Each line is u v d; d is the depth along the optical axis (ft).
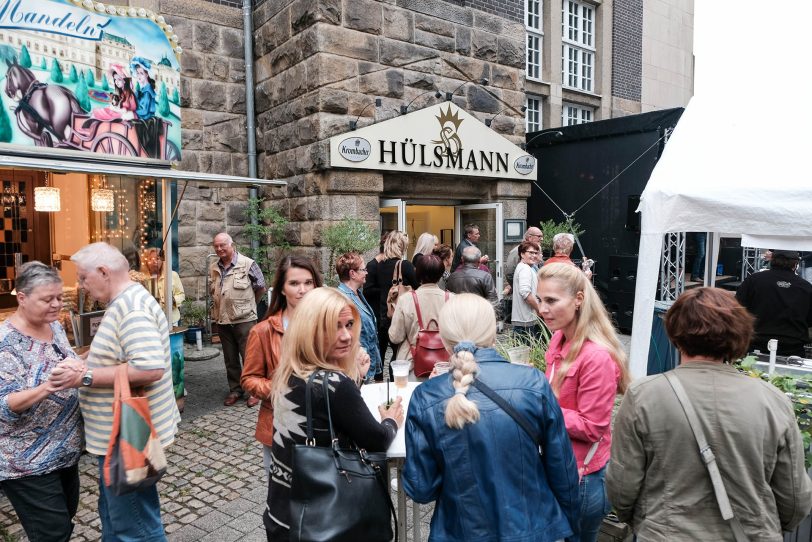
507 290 27.66
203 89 29.27
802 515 5.70
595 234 35.22
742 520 5.49
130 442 8.10
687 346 6.03
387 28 27.86
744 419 5.55
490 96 32.78
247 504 12.72
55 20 15.88
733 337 5.79
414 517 9.12
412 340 13.84
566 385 7.57
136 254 19.81
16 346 8.55
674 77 54.39
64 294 18.61
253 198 28.86
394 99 28.37
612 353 7.63
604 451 7.53
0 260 25.50
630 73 49.80
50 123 15.90
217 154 29.96
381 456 6.99
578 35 47.01
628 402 6.11
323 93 25.95
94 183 21.45
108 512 8.62
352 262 13.88
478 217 33.76
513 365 6.49
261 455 15.39
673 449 5.73
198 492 13.33
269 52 29.37
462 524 5.95
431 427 6.17
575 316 7.88
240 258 19.74
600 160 34.73
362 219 27.58
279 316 10.08
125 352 8.52
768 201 11.21
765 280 17.06
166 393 9.23
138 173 15.49
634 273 31.53
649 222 12.67
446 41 30.40
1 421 8.39
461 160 31.01
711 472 5.53
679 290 27.09
